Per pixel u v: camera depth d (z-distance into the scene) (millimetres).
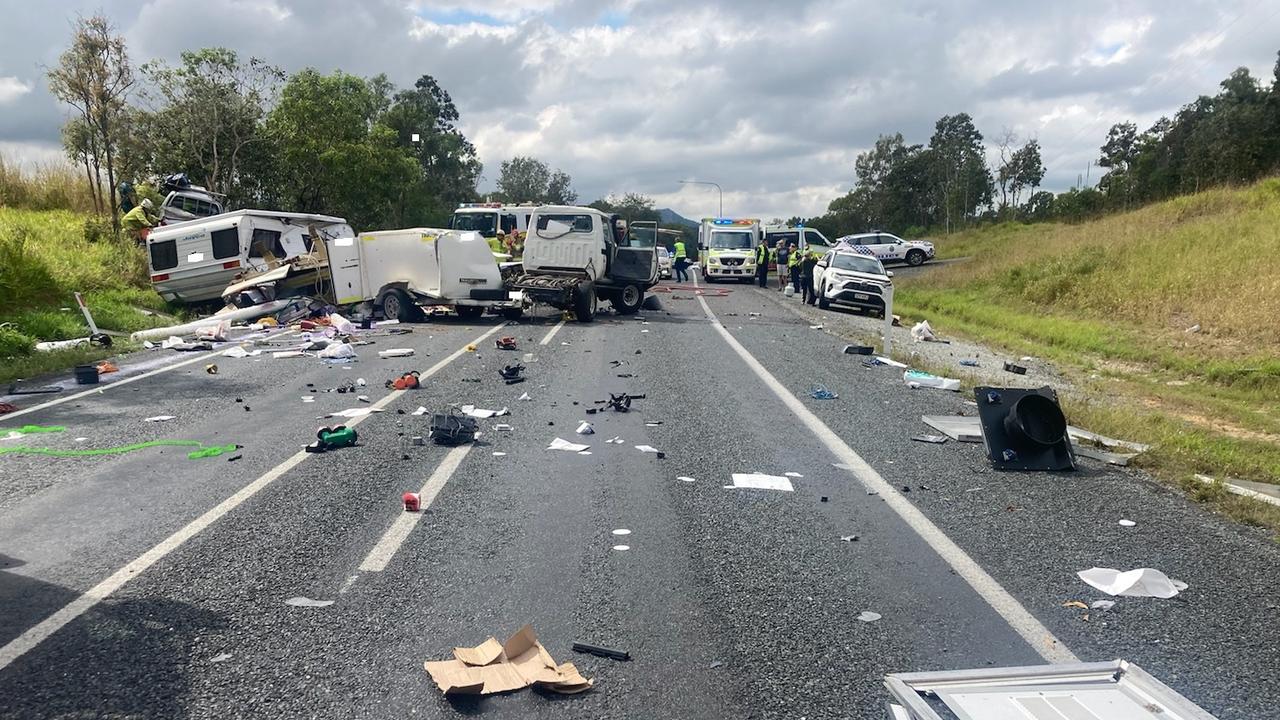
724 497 6449
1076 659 3996
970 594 4746
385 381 11320
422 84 80938
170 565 4988
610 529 5703
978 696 3191
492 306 20047
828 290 24766
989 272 30062
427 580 4812
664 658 3969
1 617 4293
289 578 4812
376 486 6594
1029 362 16078
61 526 5645
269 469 7055
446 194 80875
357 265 19422
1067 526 5969
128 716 3412
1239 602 4703
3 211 28422
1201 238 25281
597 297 21891
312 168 38875
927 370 13250
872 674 3838
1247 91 55688
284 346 15133
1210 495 6711
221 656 3912
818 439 8430
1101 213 53094
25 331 15250
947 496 6629
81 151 28594
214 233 21312
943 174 84938
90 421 8875
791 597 4664
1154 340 17516
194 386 10977
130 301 21016
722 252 38438
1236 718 3512
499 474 6977
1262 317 17094
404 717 3441
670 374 12289
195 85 33094
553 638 4152
